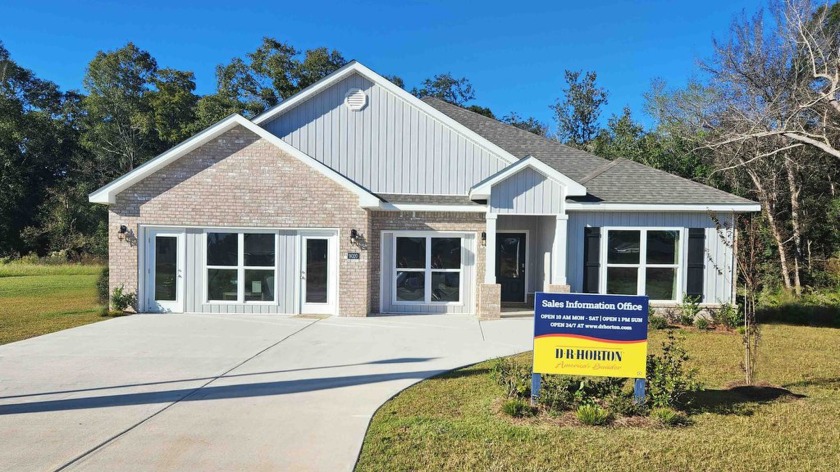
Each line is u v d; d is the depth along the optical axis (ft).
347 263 47.60
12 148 160.66
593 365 21.01
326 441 18.13
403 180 51.52
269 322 44.01
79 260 134.92
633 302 20.83
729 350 34.42
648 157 95.91
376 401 22.75
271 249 48.34
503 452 17.26
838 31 68.59
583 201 46.88
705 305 47.26
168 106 157.99
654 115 112.06
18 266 114.01
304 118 51.55
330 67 138.82
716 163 86.28
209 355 31.58
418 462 16.47
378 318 47.01
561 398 21.12
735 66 81.20
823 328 45.47
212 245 48.37
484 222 50.14
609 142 114.42
